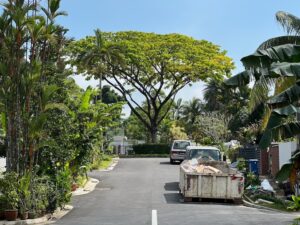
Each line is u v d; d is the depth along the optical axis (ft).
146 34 183.52
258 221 48.29
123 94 191.42
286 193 66.69
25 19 50.67
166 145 184.65
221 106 238.07
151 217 51.11
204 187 63.93
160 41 179.42
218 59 180.96
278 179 40.01
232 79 39.11
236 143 147.02
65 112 63.46
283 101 38.78
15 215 48.21
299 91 38.88
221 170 72.95
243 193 66.44
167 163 132.46
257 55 37.32
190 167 69.87
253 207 60.85
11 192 48.88
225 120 182.80
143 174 101.76
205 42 185.26
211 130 170.81
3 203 48.83
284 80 52.24
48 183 55.42
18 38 50.83
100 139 82.17
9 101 51.11
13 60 51.01
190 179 64.13
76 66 168.25
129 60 176.35
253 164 88.38
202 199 65.41
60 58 60.49
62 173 57.98
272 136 39.37
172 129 219.20
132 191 75.56
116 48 169.99
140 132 263.70
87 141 72.02
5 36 50.67
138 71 185.16
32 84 51.52
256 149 99.19
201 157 79.97
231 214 53.42
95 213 54.54
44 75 56.44
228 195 63.67
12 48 50.80
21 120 51.75
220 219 49.60
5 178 49.29
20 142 51.93
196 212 54.85
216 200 65.72
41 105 52.29
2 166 70.38
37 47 54.70
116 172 107.04
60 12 53.78
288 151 78.07
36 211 49.75
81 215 53.21
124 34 183.42
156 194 71.97
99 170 111.45
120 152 224.53
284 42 57.88
